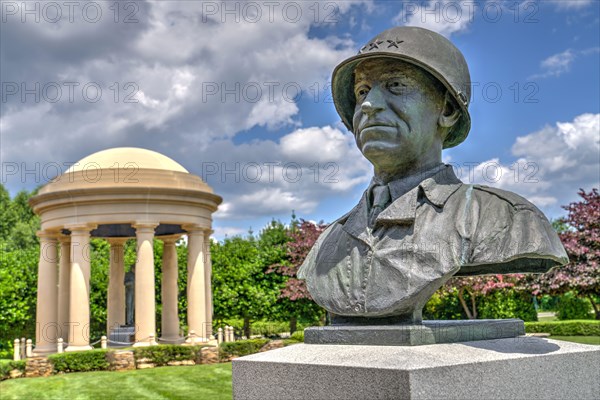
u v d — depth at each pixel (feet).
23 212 180.04
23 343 83.51
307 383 12.84
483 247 13.10
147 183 78.07
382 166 15.05
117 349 69.77
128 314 85.87
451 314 101.65
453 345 13.33
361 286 14.23
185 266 110.52
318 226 100.58
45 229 82.12
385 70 14.71
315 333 14.70
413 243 13.88
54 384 56.24
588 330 73.00
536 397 13.10
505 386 12.51
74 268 76.84
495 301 99.50
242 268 105.29
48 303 82.74
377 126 14.55
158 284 110.32
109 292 91.45
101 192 76.84
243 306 103.14
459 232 13.48
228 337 86.89
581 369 14.26
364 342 13.70
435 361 11.87
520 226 12.92
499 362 12.51
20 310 94.12
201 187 83.51
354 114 15.83
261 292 103.09
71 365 66.49
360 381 11.89
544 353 13.69
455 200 14.21
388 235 14.43
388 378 11.43
